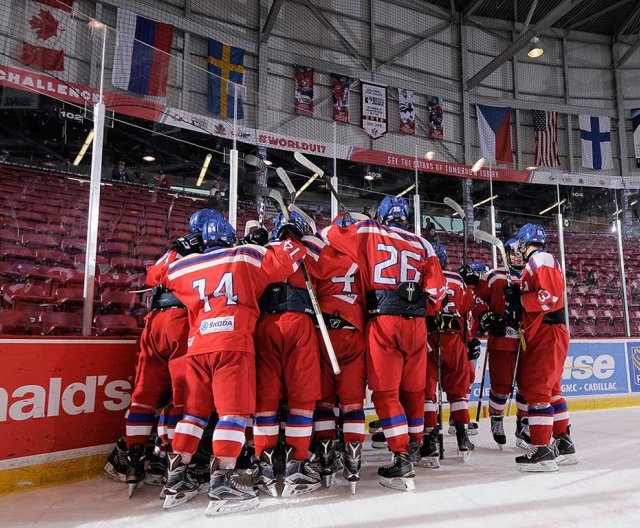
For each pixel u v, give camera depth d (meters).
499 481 2.71
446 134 13.77
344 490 2.54
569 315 7.10
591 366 6.30
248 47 11.57
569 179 7.78
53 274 4.84
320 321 2.53
